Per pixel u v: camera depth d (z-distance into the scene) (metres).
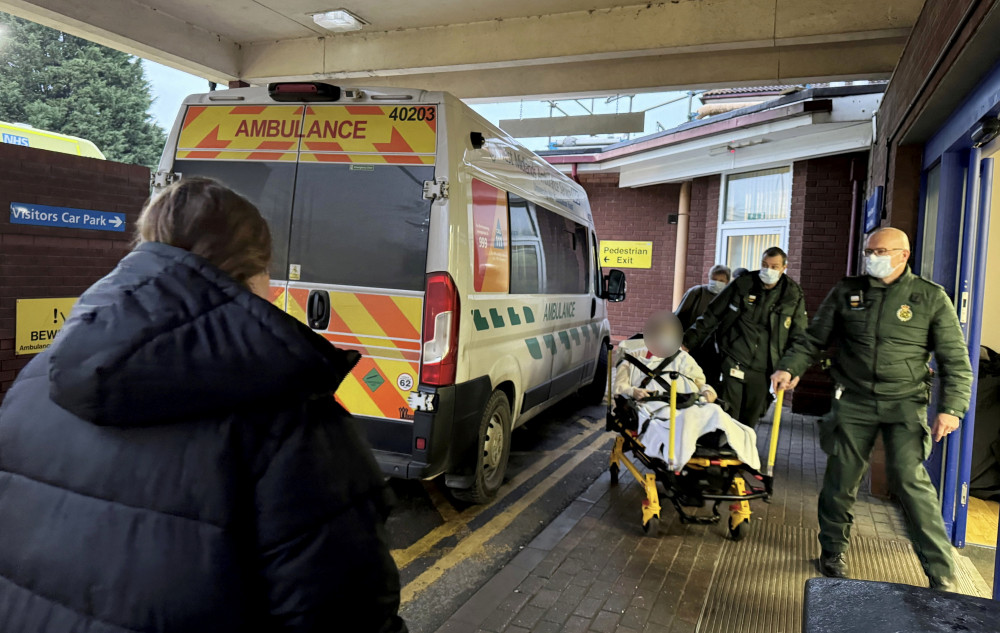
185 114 4.46
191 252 1.15
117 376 0.96
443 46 7.59
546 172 6.05
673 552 4.14
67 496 1.05
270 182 4.27
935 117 4.54
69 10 6.57
